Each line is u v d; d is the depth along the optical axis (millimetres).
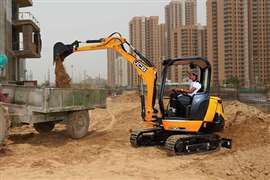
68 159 9859
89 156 10289
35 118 11477
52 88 11430
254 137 13352
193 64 11289
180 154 10617
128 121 18750
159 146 11875
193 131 10891
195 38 66062
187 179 8281
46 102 11195
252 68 57750
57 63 13531
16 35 44094
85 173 8398
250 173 9766
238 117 16266
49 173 8289
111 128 16484
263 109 25453
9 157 9836
